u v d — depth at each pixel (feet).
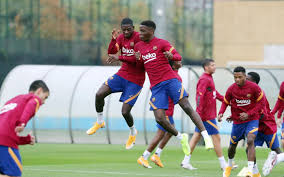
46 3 423.64
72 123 231.91
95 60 407.85
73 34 430.61
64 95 235.40
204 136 101.76
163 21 301.43
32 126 236.22
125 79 110.63
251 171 103.04
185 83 219.20
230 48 502.38
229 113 227.81
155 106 103.50
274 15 494.59
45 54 375.25
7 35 388.78
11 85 243.60
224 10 503.61
